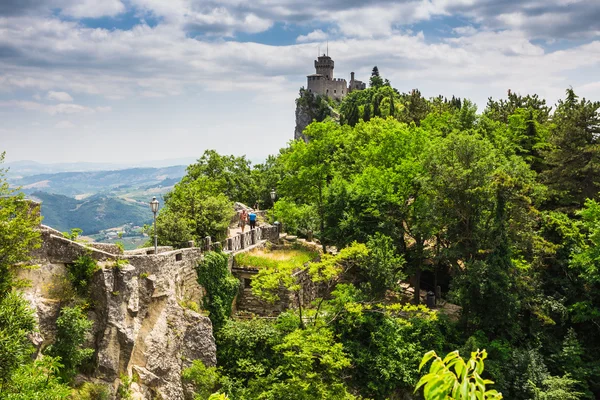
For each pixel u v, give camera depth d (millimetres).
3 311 21547
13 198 25625
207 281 40094
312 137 56969
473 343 43469
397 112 113812
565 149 63250
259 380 36031
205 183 65875
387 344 42469
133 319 30875
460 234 51281
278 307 43469
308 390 34594
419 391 41344
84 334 28078
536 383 42938
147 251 35906
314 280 40844
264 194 84375
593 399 44000
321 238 55656
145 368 31500
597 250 48469
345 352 41312
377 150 58812
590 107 63531
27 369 22734
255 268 44031
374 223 53625
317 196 57562
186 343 35156
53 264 29109
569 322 50188
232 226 55469
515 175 51625
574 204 62781
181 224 40188
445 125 81125
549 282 51344
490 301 46438
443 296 58000
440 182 50719
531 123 74312
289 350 37500
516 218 49844
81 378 28281
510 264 47844
